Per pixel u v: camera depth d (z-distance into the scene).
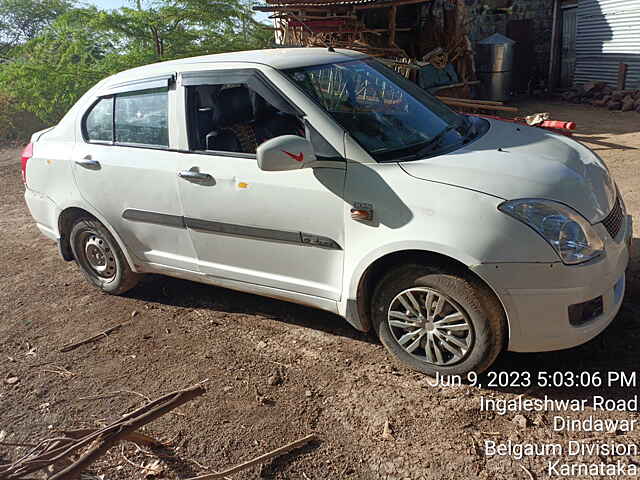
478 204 3.14
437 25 13.50
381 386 3.55
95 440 2.73
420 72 11.98
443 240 3.17
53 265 6.02
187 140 4.15
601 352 3.65
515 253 3.07
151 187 4.34
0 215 7.90
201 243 4.26
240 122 4.09
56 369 4.10
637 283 4.40
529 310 3.13
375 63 4.51
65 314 4.91
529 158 3.50
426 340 3.53
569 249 3.08
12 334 4.66
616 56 14.02
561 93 15.55
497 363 3.66
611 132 10.38
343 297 3.69
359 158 3.49
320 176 3.57
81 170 4.74
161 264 4.60
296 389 3.61
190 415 3.46
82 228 4.99
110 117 4.64
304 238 3.72
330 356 3.91
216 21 13.07
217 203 4.02
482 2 15.15
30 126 13.69
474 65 14.78
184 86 4.18
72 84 13.15
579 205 3.21
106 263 5.02
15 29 21.97
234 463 3.06
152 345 4.29
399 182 3.35
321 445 3.12
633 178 7.18
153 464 3.10
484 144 3.77
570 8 15.43
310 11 12.20
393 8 12.12
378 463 2.97
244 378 3.77
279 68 3.86
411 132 3.79
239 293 4.98
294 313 4.54
